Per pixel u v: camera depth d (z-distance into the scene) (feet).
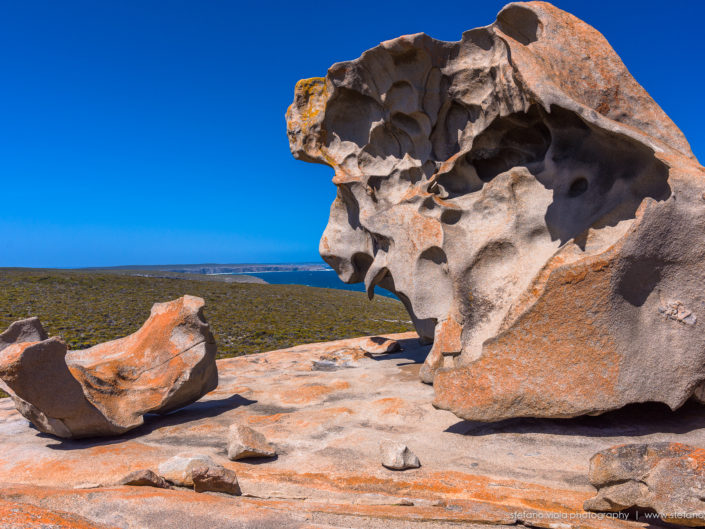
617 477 10.14
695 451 9.76
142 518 9.62
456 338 20.63
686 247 14.30
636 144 15.42
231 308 99.91
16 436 17.79
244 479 12.87
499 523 10.09
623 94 17.47
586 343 14.52
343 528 9.32
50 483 13.30
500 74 19.98
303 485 12.41
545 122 18.89
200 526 9.32
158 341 20.29
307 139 27.99
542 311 14.78
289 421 17.72
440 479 12.57
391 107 24.71
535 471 13.04
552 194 19.58
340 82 25.58
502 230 20.51
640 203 15.79
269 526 9.37
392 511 10.55
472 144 22.13
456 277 21.24
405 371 25.00
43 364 15.38
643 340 14.60
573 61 17.71
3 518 6.83
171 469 12.56
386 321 90.99
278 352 33.81
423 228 22.63
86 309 91.71
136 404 18.21
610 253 14.21
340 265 28.99
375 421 17.43
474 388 15.56
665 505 9.34
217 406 20.72
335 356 30.04
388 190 25.93
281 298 122.31
